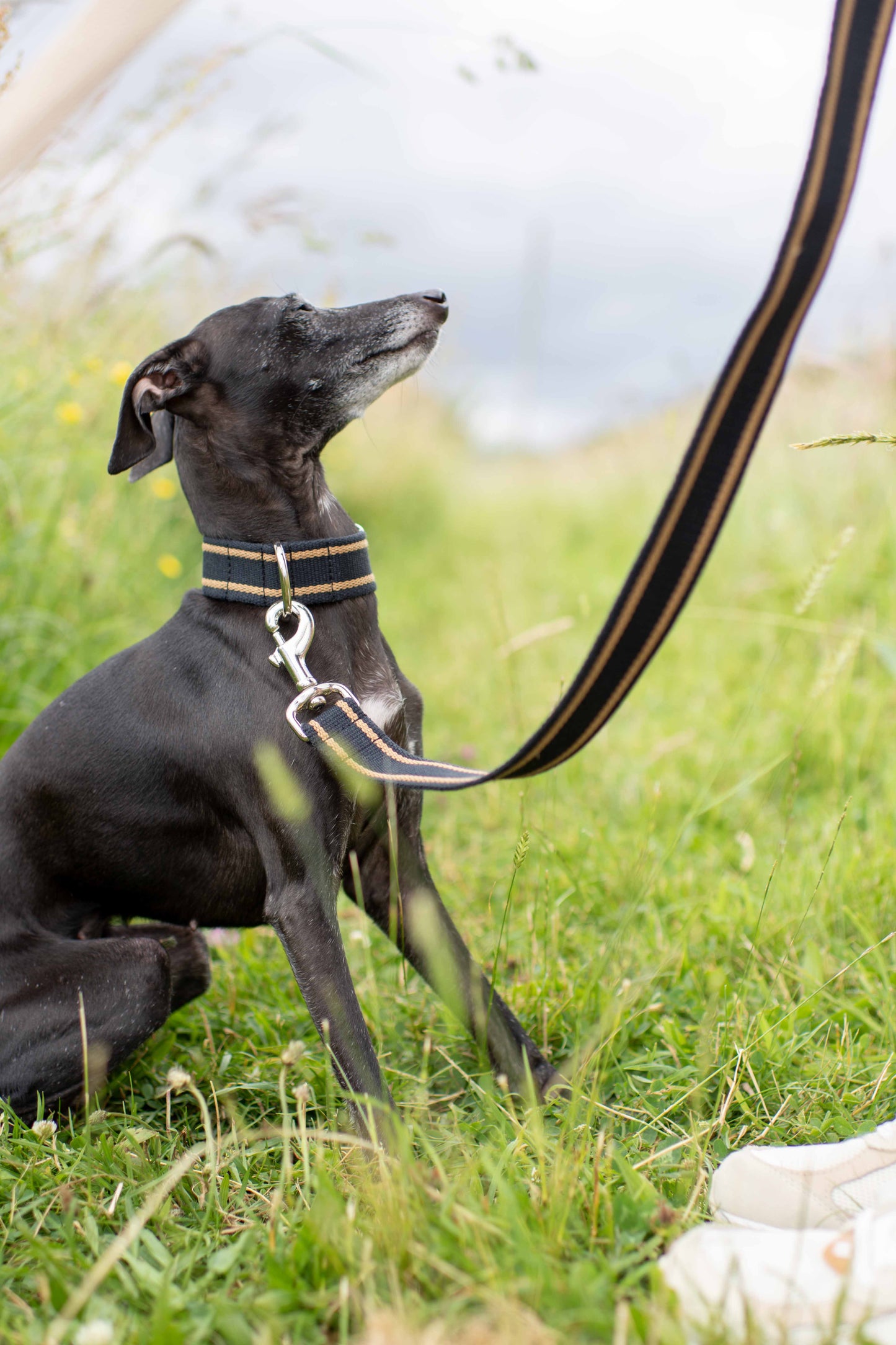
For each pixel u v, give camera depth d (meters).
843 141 1.23
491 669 5.26
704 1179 1.73
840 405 5.57
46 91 1.36
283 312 2.31
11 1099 2.09
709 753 4.04
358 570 2.21
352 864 2.25
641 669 1.46
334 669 2.14
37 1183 1.86
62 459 4.30
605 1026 2.05
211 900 2.33
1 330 4.23
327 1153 1.87
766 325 1.28
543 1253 1.47
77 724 2.29
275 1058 2.27
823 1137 1.93
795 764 2.65
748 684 4.69
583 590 6.75
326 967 1.98
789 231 1.25
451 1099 2.20
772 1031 2.19
